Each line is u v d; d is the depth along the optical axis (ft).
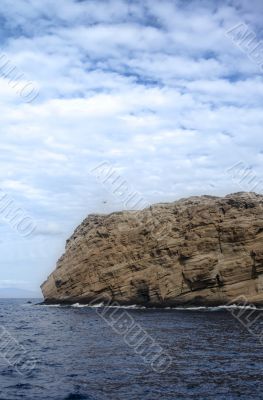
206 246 229.45
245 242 221.25
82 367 70.74
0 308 320.70
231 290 218.18
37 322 164.66
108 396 54.08
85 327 140.77
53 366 71.56
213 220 231.71
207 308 219.82
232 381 61.00
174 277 233.76
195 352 84.74
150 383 60.13
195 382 60.49
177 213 252.62
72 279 273.75
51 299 291.17
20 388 57.82
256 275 215.92
